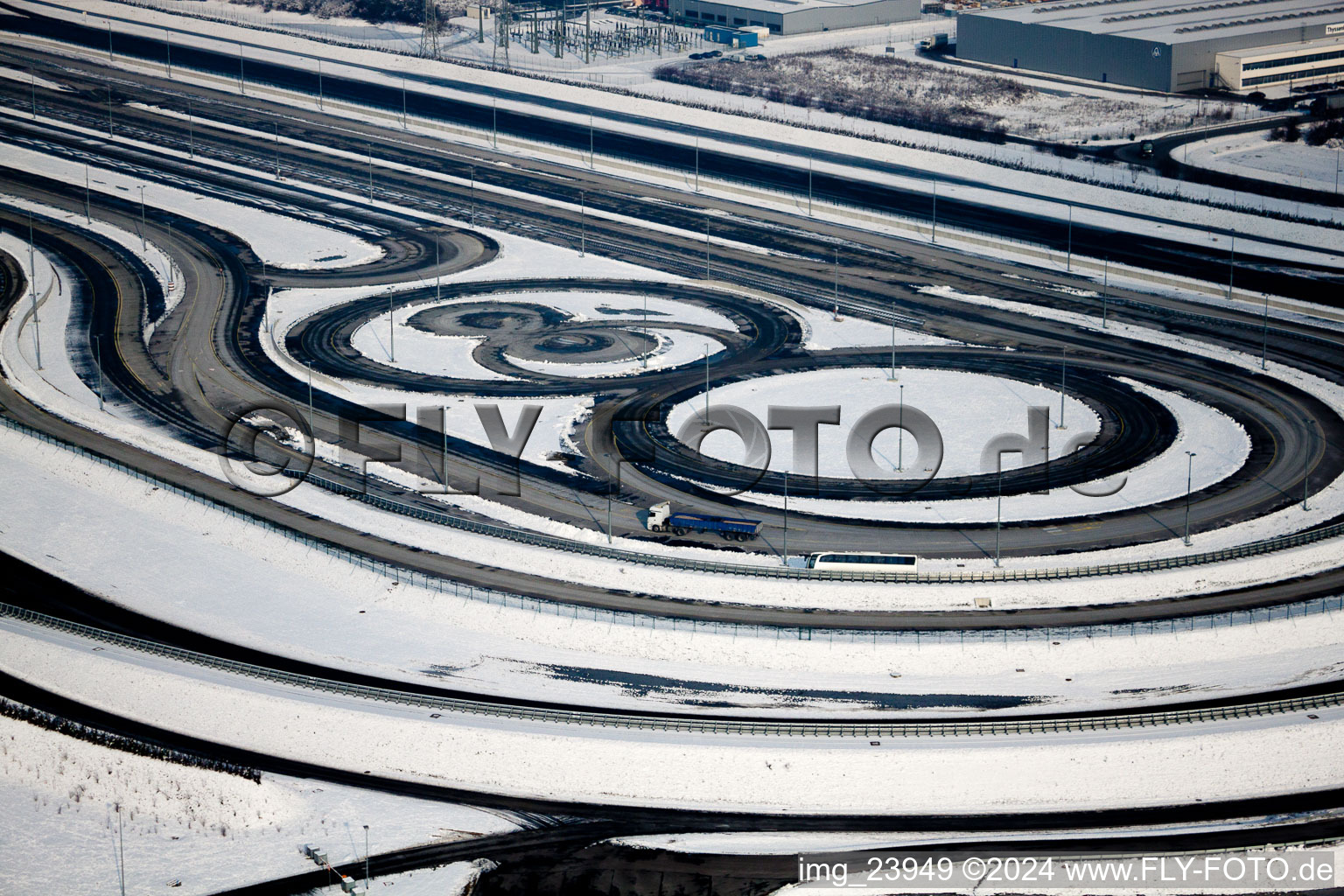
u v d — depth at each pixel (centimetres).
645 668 12812
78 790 11488
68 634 13275
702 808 11181
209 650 13150
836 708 12188
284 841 10894
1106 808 11081
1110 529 15200
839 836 10831
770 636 12988
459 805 11238
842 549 14788
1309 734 11412
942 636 12938
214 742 11962
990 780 11212
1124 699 12238
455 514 15688
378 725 11819
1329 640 13012
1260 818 10881
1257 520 15338
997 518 15488
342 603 13975
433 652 13125
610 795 11331
